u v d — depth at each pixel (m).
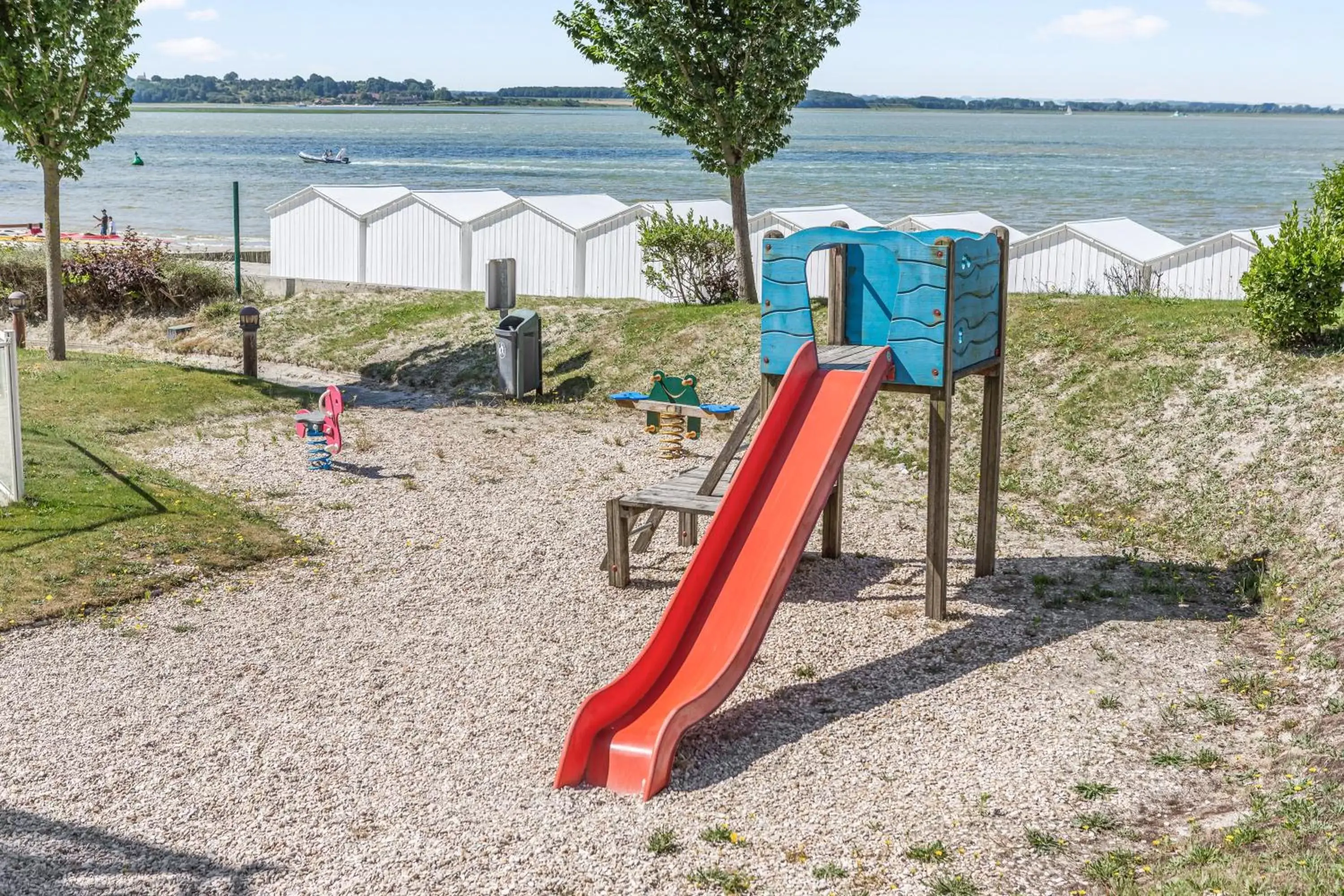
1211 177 118.06
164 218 71.56
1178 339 16.00
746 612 8.50
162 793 7.48
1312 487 12.12
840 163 144.75
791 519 8.92
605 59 23.06
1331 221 16.44
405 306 25.66
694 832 6.93
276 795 7.46
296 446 16.77
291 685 9.13
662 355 20.84
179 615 10.53
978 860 6.45
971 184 105.00
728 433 17.77
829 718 8.48
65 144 19.72
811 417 9.63
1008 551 12.31
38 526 12.27
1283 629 9.78
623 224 27.08
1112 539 12.56
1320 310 14.45
